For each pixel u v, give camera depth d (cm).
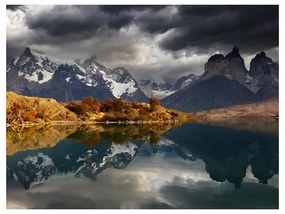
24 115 11981
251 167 4794
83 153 6128
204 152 6353
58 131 9712
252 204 3020
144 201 3152
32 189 3650
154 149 6781
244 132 10494
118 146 7025
